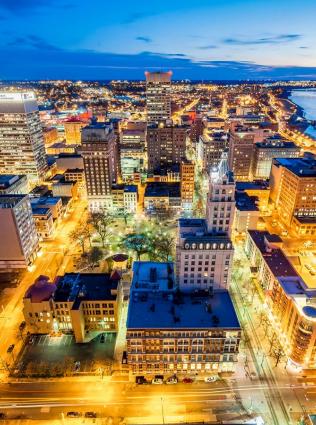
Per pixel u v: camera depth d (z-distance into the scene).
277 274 143.25
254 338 134.75
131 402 109.06
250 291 163.50
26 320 133.50
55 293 135.38
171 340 112.62
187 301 125.00
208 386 114.50
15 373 119.00
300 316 113.44
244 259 191.50
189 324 112.81
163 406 107.62
